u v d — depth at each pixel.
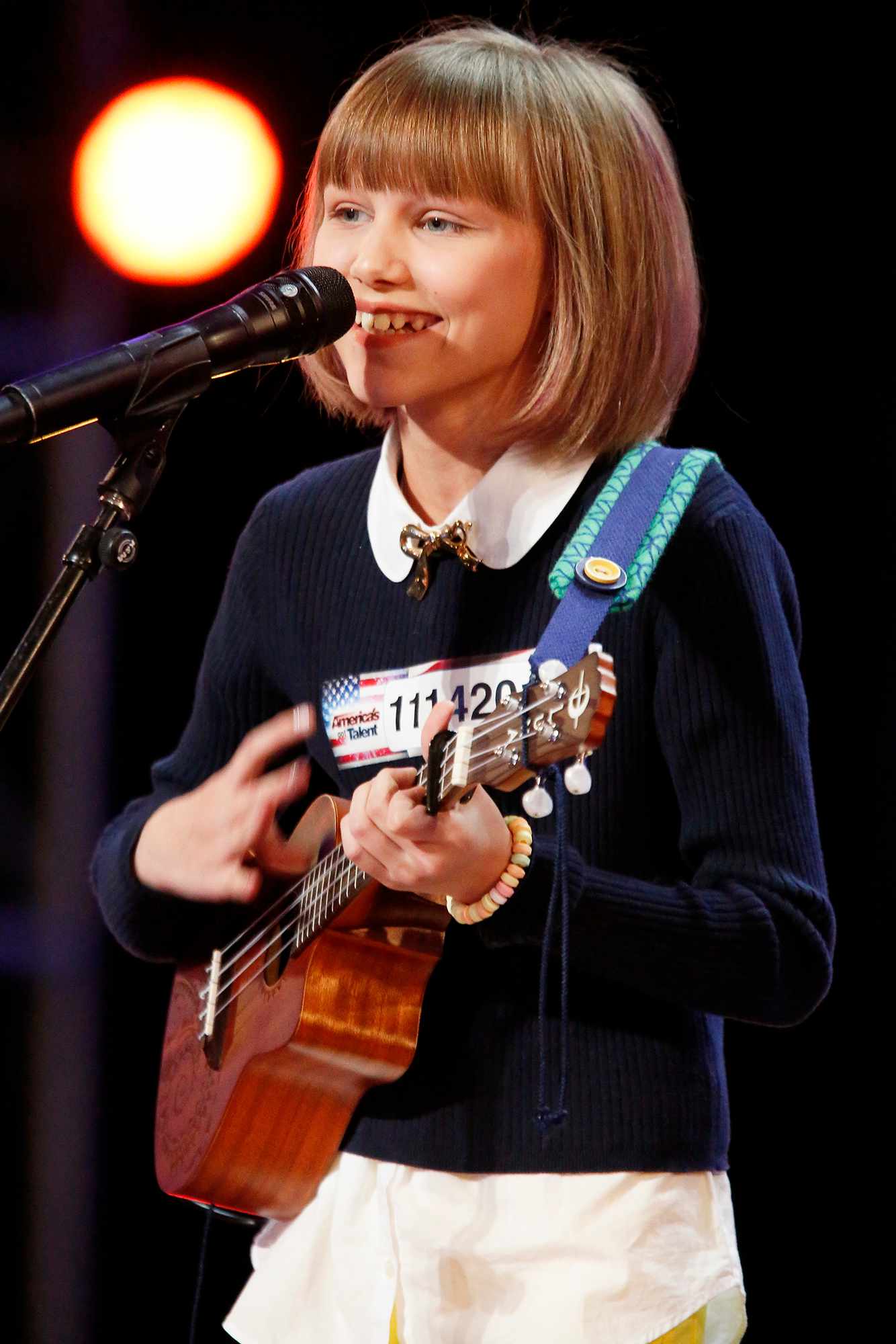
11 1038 12.78
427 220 5.79
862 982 11.22
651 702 5.72
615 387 5.88
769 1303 11.20
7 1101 12.75
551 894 5.21
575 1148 5.50
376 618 6.23
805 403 11.29
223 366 5.25
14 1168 12.65
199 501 12.80
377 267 5.73
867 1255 11.08
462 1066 5.69
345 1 12.00
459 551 5.96
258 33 12.05
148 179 12.02
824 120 11.10
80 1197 12.65
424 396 5.87
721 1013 5.51
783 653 5.69
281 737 5.93
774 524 11.35
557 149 5.73
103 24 12.00
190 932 7.09
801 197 11.19
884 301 11.13
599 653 4.21
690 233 6.26
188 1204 12.52
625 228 5.84
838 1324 11.07
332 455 12.63
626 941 5.33
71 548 5.09
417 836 4.89
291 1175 6.02
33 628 5.08
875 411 11.19
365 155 5.77
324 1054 5.73
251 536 6.82
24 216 12.17
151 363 5.04
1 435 4.84
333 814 6.06
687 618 5.63
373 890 5.59
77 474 12.59
